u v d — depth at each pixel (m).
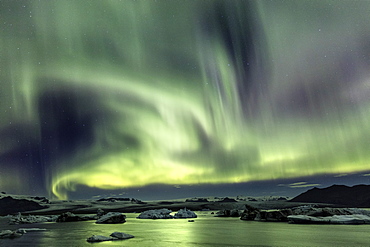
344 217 43.91
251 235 29.34
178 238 28.62
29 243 27.48
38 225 58.72
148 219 78.81
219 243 24.22
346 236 26.84
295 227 37.66
